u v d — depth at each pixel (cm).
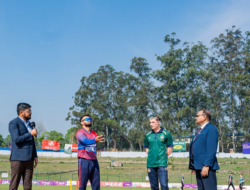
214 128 588
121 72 8100
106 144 8638
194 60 7000
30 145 589
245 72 6444
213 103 6869
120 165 5288
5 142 11556
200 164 583
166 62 7219
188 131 6844
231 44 6800
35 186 3028
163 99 7038
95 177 620
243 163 5047
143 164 5481
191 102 6906
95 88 7956
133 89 8031
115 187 3309
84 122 636
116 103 8044
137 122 7538
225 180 3866
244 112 6175
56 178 4284
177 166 4988
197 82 7112
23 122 602
